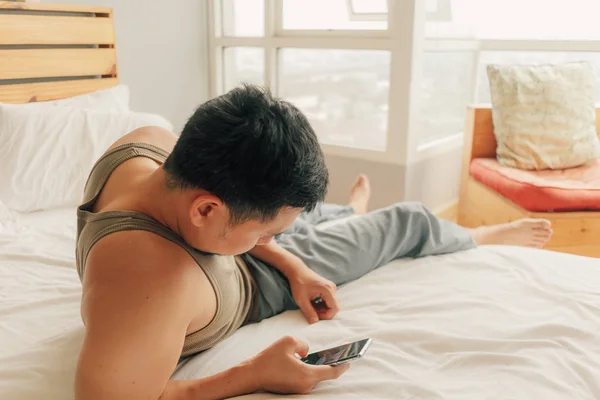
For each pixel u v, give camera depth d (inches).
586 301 37.0
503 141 90.8
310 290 38.6
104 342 22.5
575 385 28.5
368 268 43.4
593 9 102.0
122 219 26.1
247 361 29.4
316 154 23.9
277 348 29.4
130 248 24.6
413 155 95.9
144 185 27.9
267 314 39.4
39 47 75.6
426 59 98.5
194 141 23.1
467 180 97.1
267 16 105.2
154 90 101.3
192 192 23.5
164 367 24.5
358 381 29.4
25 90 72.9
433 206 108.3
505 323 34.9
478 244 53.7
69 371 30.7
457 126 118.6
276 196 22.6
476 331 34.1
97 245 25.4
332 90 105.7
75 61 78.7
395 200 97.4
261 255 40.4
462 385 28.7
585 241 75.7
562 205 73.7
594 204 73.7
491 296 38.7
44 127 62.2
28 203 60.3
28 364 30.7
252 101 23.8
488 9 113.0
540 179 80.0
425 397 27.6
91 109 68.9
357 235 43.6
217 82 113.6
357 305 39.0
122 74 94.2
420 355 32.3
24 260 47.0
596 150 90.3
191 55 108.5
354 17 97.6
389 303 38.7
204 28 110.4
